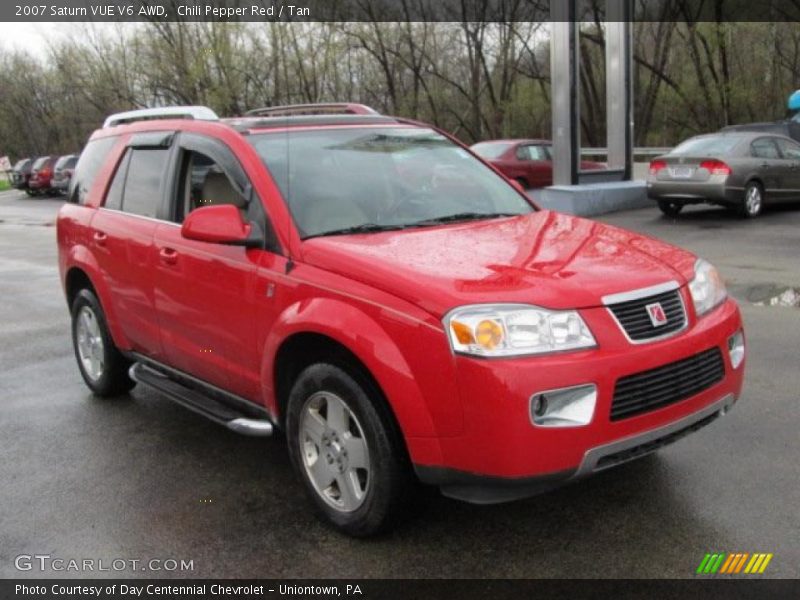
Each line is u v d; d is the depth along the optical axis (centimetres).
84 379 614
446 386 316
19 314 941
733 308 390
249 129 458
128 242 514
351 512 364
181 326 470
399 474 345
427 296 325
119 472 459
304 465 385
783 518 366
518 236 403
